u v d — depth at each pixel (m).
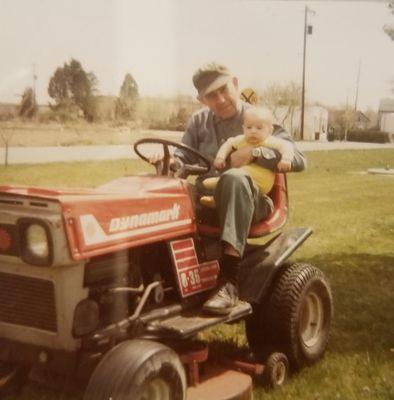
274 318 3.03
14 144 8.43
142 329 2.42
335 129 17.05
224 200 2.70
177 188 2.71
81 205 2.13
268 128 2.99
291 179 11.27
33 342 2.31
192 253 2.71
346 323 3.84
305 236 3.27
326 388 2.91
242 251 2.71
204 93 3.18
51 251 2.07
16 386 2.71
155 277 2.59
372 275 5.08
